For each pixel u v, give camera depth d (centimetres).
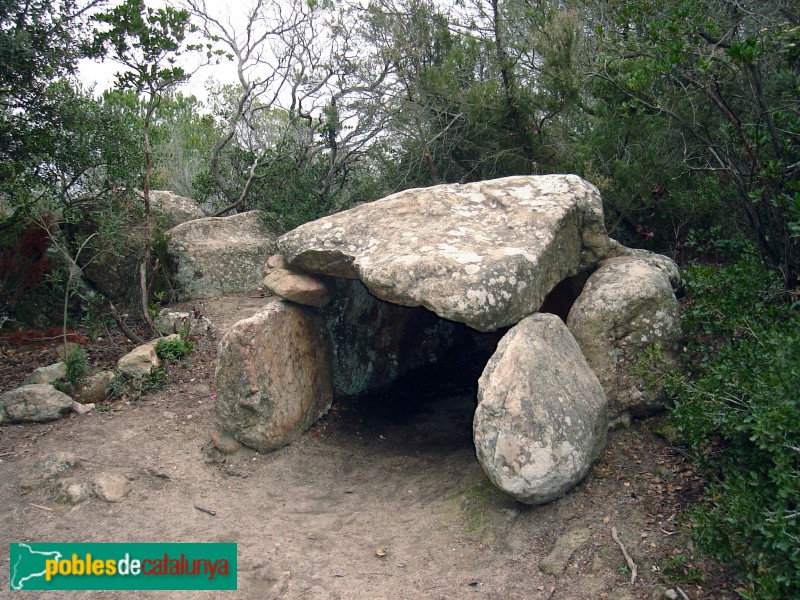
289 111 1177
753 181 491
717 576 326
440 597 338
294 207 1062
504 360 394
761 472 343
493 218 490
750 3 579
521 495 377
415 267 436
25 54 699
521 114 859
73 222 798
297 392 527
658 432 439
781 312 420
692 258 702
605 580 335
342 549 388
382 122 1073
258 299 870
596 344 452
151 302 828
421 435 559
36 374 587
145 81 699
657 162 709
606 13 787
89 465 475
